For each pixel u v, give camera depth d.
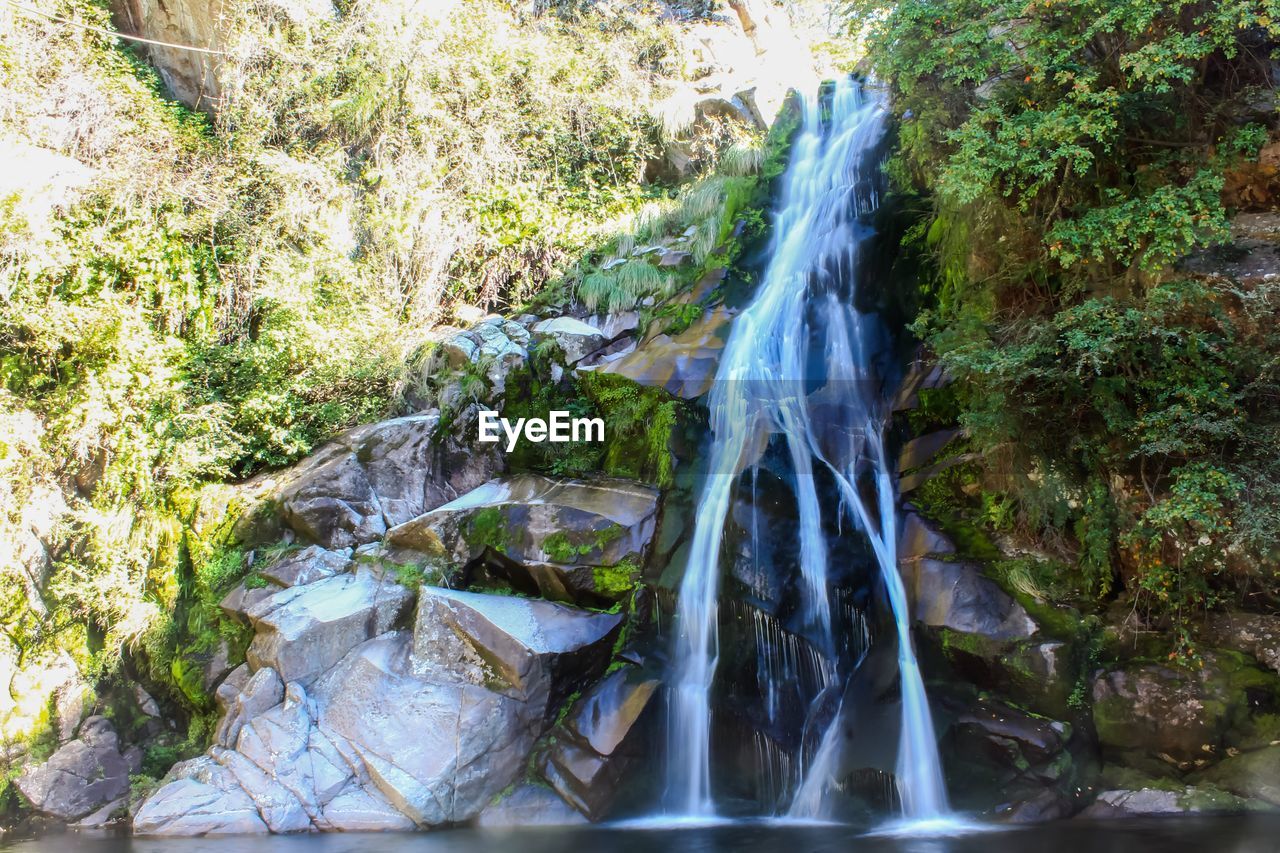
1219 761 5.92
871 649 7.07
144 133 11.16
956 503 7.45
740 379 8.51
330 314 10.70
